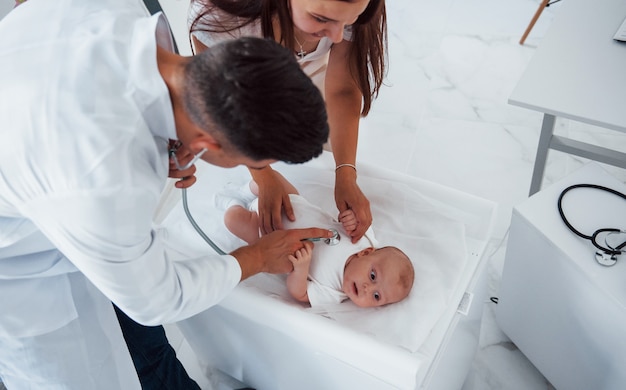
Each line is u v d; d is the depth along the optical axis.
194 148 0.75
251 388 1.73
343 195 1.29
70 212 0.71
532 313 1.51
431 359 1.11
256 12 1.06
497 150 2.28
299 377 1.33
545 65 1.48
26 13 0.80
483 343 1.78
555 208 1.32
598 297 1.20
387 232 1.33
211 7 1.09
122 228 0.72
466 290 1.21
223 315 1.26
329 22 0.94
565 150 1.73
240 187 1.45
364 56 1.19
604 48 1.50
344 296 1.28
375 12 1.03
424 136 2.35
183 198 1.15
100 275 0.77
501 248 1.98
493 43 2.68
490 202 1.33
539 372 1.71
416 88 2.53
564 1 1.65
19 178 0.71
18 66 0.73
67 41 0.74
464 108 2.44
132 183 0.71
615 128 1.32
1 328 0.97
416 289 1.22
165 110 0.72
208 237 1.29
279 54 0.67
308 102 0.67
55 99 0.69
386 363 1.03
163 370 1.46
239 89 0.64
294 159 0.72
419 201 1.35
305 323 1.10
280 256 1.14
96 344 1.09
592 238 1.23
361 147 2.33
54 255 0.96
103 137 0.69
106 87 0.71
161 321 0.89
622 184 1.35
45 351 1.03
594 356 1.35
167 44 0.85
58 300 1.01
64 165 0.69
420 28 2.78
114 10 0.79
